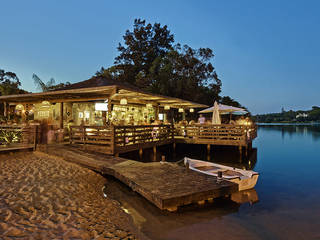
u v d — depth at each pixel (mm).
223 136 14703
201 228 5281
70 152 10875
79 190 6910
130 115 18953
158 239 4711
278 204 7105
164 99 17109
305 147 24359
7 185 6660
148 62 45000
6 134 13500
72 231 4270
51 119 17344
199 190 6211
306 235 5105
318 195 8125
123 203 6547
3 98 15758
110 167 8578
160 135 14383
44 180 7402
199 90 36562
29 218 4645
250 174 8281
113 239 4262
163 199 5559
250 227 5430
